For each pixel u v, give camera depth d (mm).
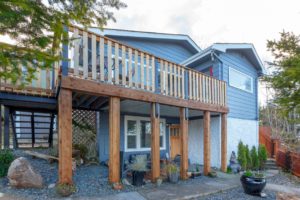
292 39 4371
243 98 11445
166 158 9930
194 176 7789
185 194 5711
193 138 11086
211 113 9508
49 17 2463
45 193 4824
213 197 5867
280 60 4492
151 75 6793
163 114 10281
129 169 6977
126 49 6559
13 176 4988
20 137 8758
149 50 11055
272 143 13273
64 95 4910
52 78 6266
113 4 2922
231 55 10945
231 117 10422
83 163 7895
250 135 11680
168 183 6758
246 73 11898
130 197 5121
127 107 8305
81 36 5242
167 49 11750
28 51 2506
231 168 9461
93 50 5469
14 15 2154
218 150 9820
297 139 15281
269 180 8656
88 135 8664
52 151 7562
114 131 5688
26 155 7512
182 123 7492
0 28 2344
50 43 2609
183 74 7695
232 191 6547
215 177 8070
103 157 8555
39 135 9320
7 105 7121
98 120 8844
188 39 11945
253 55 11758
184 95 7633
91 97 6746
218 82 9281
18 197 4520
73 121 8531
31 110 7848
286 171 10617
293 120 5035
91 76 5449
